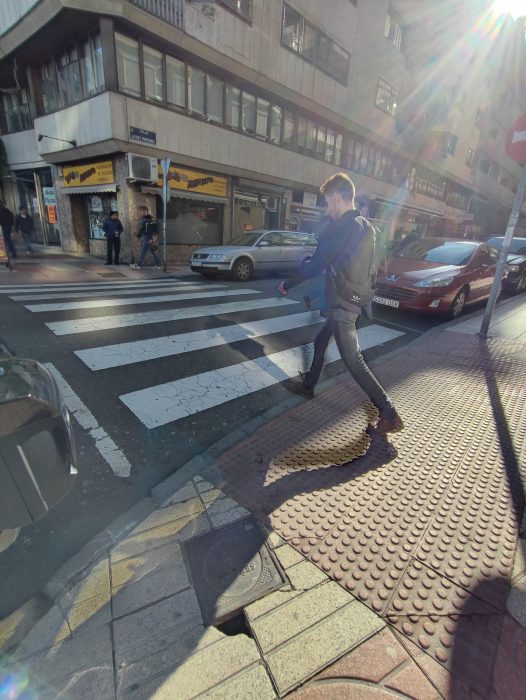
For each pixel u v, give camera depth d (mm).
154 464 2566
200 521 2072
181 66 12594
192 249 14984
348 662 1415
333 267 2766
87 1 10094
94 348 4500
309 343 5289
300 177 18250
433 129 25625
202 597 1654
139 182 12461
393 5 19609
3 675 1356
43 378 1577
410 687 1338
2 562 1826
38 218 18250
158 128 12258
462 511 2182
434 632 1526
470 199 38250
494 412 3383
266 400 3566
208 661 1413
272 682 1350
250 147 15352
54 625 1537
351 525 2061
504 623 1571
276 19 14227
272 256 11188
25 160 17047
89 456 2609
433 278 6543
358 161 22094
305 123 17969
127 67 11344
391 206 26328
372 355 5055
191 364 4262
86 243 15945
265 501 2229
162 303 7020
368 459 2656
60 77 13453
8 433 1336
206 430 3002
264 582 1730
